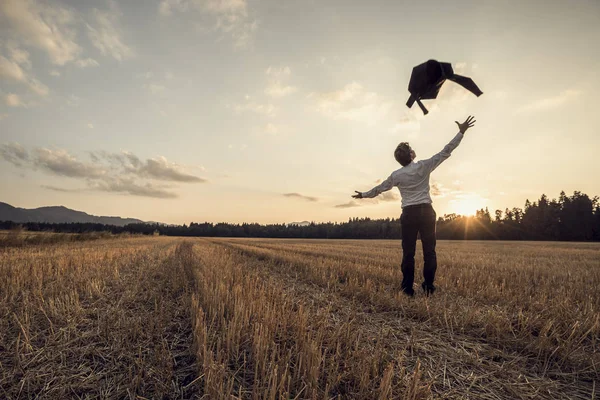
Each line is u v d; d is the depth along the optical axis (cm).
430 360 261
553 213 8069
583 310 379
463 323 338
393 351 276
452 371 243
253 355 255
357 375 222
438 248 2412
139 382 216
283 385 197
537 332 330
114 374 232
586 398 210
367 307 427
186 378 228
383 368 239
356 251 1527
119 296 464
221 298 387
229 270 686
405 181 464
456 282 588
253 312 354
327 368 238
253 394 189
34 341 288
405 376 228
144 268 761
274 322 314
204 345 237
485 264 951
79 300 437
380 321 363
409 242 470
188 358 260
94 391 210
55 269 688
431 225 460
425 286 473
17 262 775
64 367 241
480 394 211
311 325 323
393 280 600
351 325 327
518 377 235
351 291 504
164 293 495
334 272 714
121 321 339
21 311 358
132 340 293
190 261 957
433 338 309
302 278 668
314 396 187
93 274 623
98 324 333
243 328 303
